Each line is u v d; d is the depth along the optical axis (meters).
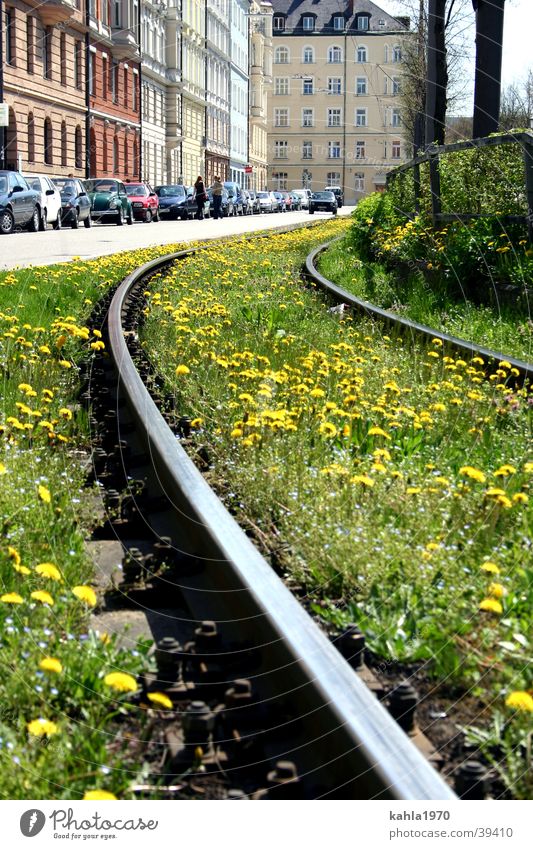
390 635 3.29
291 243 25.67
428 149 16.91
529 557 3.81
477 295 12.84
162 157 72.31
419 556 3.79
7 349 7.51
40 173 46.16
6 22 41.97
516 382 7.29
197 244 24.03
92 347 8.05
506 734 2.70
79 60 51.97
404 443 5.62
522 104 24.16
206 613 3.41
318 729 2.52
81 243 26.06
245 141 94.50
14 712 2.74
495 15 16.83
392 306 13.34
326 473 4.62
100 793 2.14
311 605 3.59
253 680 2.91
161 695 2.60
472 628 3.35
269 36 82.44
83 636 3.14
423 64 28.38
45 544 3.87
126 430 5.89
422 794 2.16
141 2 62.91
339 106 70.31
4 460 4.71
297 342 8.95
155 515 4.44
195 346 7.93
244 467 4.84
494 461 5.35
